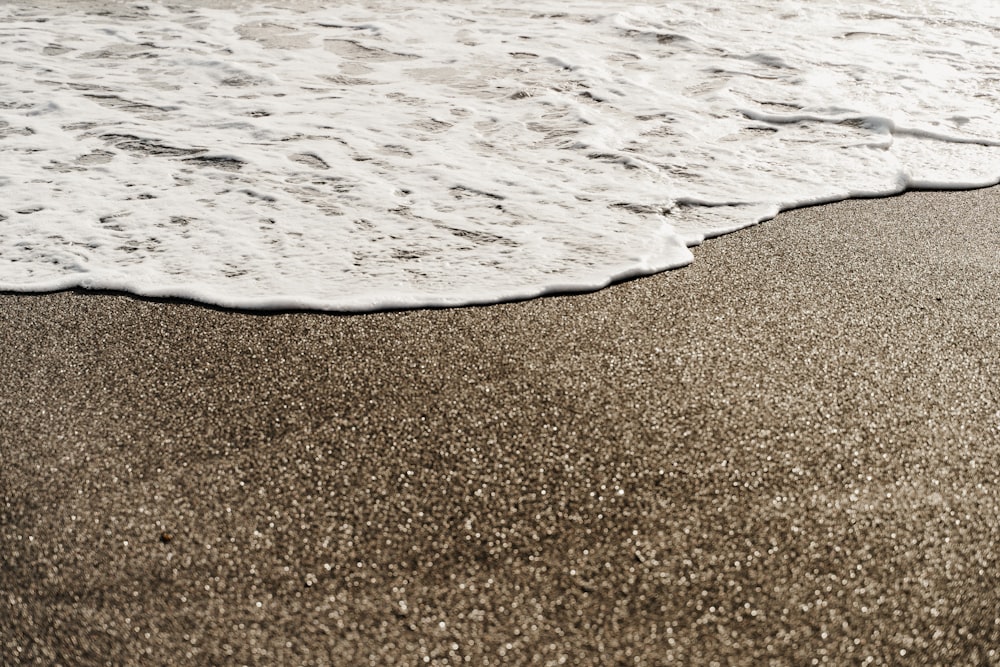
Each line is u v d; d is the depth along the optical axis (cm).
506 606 191
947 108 547
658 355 288
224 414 259
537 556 205
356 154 469
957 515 218
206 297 328
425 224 391
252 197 418
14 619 189
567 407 260
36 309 321
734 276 346
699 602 192
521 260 358
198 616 190
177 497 225
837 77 602
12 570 202
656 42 683
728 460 238
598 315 316
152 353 293
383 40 685
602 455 239
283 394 269
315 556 206
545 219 397
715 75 608
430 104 548
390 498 224
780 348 293
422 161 461
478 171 449
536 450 242
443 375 278
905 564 203
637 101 556
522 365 283
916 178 446
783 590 195
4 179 433
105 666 178
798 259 362
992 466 237
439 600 193
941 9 786
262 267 353
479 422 254
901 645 182
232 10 770
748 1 812
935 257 364
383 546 208
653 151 478
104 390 271
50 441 247
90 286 338
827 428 251
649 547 207
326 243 374
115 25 721
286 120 518
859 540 210
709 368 281
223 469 235
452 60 638
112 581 199
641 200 417
